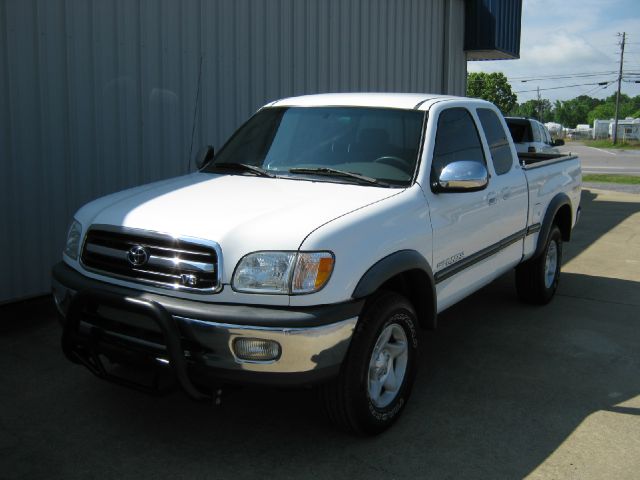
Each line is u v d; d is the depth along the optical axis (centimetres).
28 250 607
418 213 399
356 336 351
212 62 771
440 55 1314
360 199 383
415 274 399
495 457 361
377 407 375
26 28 583
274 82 869
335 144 454
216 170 472
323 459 356
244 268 327
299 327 318
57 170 621
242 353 323
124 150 679
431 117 451
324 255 330
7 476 336
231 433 383
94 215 387
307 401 425
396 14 1140
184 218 354
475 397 438
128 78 675
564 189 652
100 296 347
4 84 572
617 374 481
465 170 414
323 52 960
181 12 725
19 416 399
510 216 529
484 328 582
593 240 1036
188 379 332
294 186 413
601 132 9069
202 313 323
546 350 528
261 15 837
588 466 354
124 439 375
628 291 714
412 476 341
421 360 503
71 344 373
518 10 1551
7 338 529
